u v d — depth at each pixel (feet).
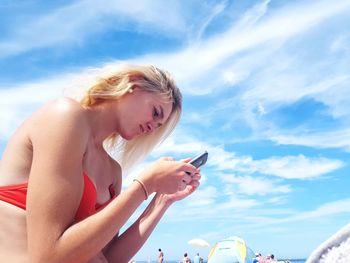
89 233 5.06
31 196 5.16
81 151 5.60
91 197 5.85
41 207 5.08
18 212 5.43
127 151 8.23
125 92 6.54
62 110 5.66
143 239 7.34
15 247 5.26
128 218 5.41
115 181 7.55
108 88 6.52
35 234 5.03
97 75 6.56
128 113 6.66
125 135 6.88
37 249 4.99
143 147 8.09
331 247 2.42
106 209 5.31
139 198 5.50
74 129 5.57
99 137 6.65
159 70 7.17
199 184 7.02
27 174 5.69
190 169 6.07
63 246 4.97
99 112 6.52
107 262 6.54
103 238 5.14
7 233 5.32
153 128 7.04
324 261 2.39
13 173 5.65
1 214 5.40
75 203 5.30
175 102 7.54
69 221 5.20
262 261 40.09
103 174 6.97
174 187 5.88
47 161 5.27
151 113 6.82
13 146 5.85
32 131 5.66
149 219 7.52
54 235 5.01
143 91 6.72
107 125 6.65
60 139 5.40
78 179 5.41
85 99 6.49
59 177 5.22
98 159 6.79
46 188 5.13
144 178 5.64
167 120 7.71
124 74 6.59
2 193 5.48
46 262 4.96
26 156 5.74
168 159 6.10
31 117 5.89
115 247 7.26
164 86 6.98
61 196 5.14
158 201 7.68
